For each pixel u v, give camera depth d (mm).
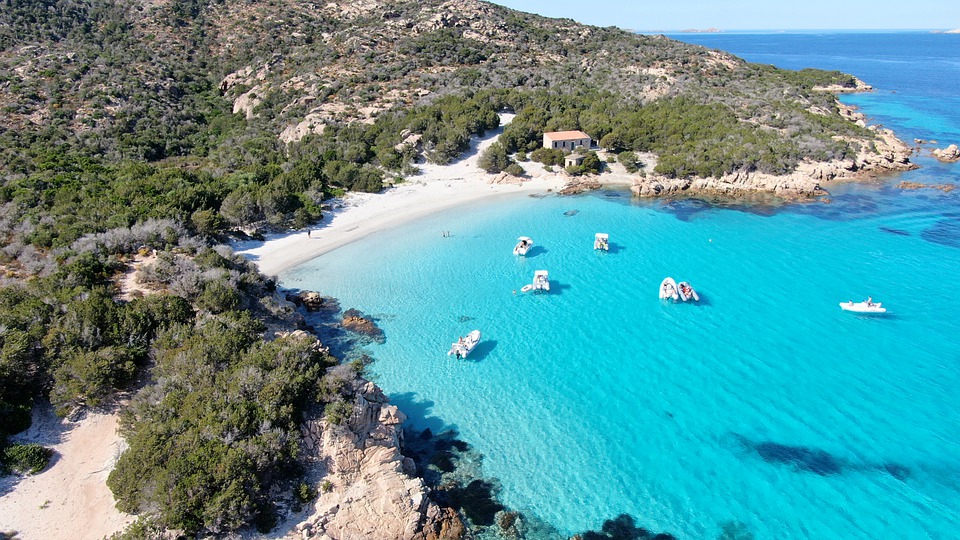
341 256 58375
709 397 36438
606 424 34312
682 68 130000
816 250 57594
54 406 29906
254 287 44281
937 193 73125
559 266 55969
